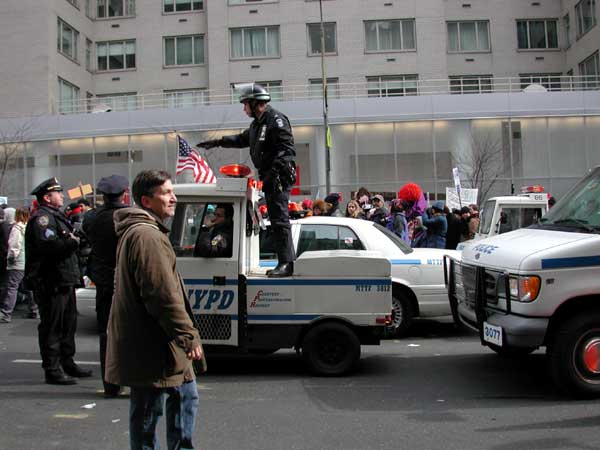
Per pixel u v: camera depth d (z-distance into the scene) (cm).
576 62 3497
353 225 898
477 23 3628
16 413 552
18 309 1285
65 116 3073
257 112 662
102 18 3772
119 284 356
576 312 575
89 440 481
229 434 492
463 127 2944
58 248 637
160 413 362
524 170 2941
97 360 776
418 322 1058
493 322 591
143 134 3019
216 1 3594
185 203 674
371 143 2952
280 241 671
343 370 672
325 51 3538
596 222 611
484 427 502
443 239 1163
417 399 586
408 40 3541
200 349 353
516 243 616
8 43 3341
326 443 470
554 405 560
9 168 3117
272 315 668
